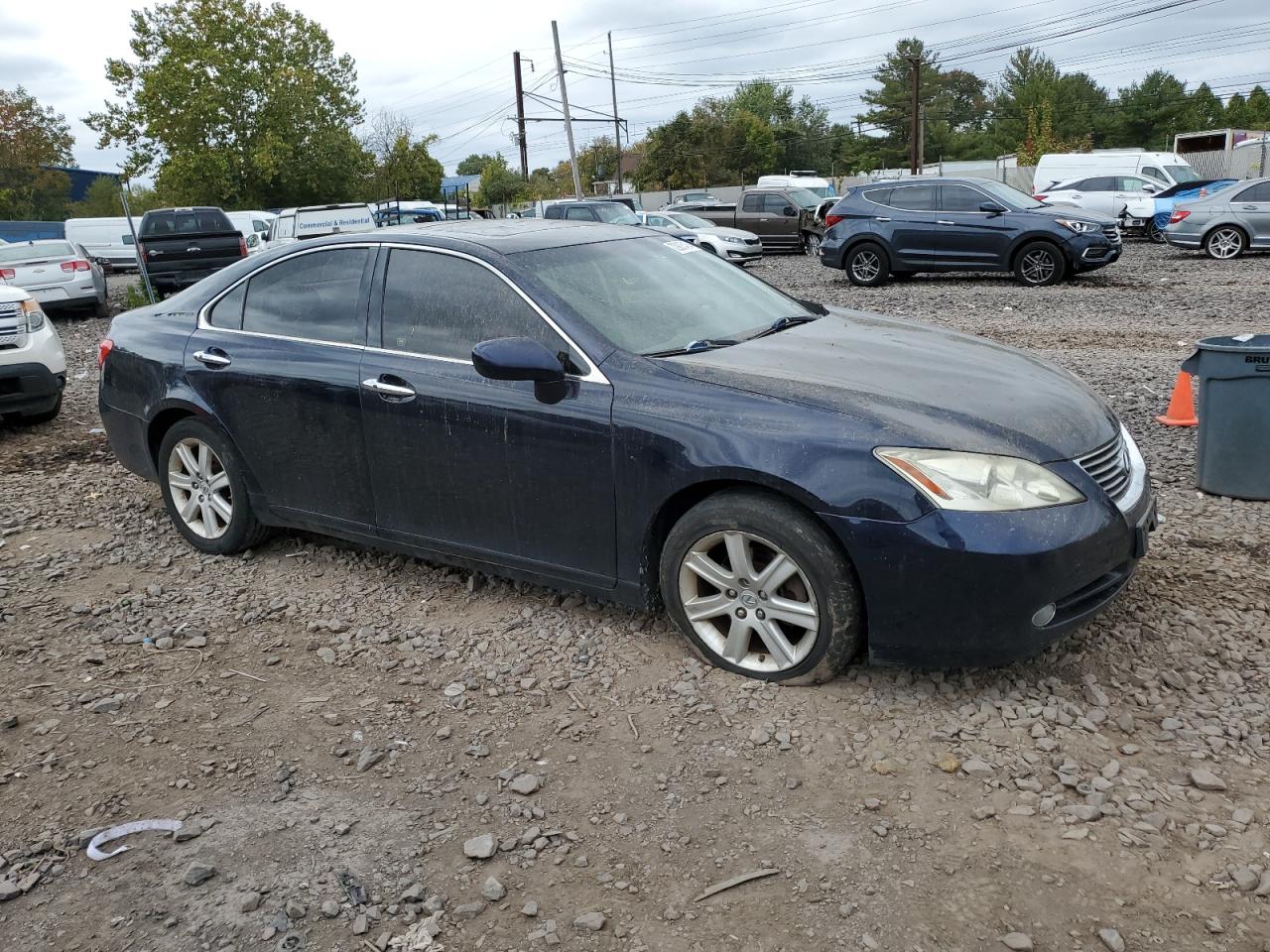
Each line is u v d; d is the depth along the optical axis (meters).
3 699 3.80
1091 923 2.51
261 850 2.91
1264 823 2.84
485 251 4.21
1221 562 4.65
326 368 4.48
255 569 5.00
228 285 5.03
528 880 2.75
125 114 45.69
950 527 3.22
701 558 3.69
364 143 48.78
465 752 3.37
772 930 2.53
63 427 8.51
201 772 3.31
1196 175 29.83
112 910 2.69
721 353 3.96
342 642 4.20
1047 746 3.21
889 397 3.53
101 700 3.76
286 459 4.72
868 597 3.35
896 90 90.50
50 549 5.40
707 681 3.70
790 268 22.80
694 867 2.78
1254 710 3.40
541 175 76.88
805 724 3.40
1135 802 2.94
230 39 45.12
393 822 3.02
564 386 3.86
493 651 4.06
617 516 3.80
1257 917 2.50
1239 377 5.40
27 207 66.00
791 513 3.45
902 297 15.66
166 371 5.08
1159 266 18.61
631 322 4.07
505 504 4.07
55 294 17.62
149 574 5.00
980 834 2.85
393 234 4.50
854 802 3.01
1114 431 3.82
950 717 3.39
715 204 29.59
